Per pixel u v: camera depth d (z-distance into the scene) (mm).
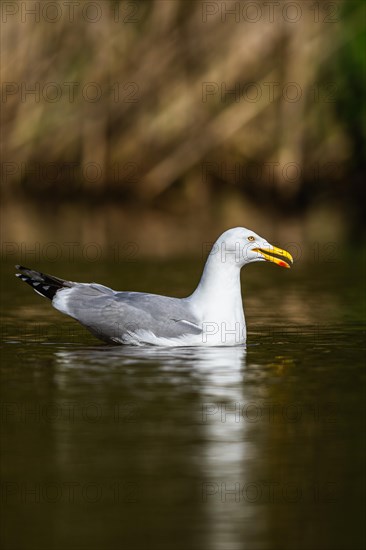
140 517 6773
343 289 17516
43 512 6871
